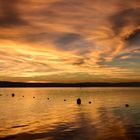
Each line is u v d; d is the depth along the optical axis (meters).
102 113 41.50
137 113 40.47
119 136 23.20
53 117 37.09
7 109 49.19
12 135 24.03
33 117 37.09
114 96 97.19
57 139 22.34
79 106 55.56
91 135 23.77
